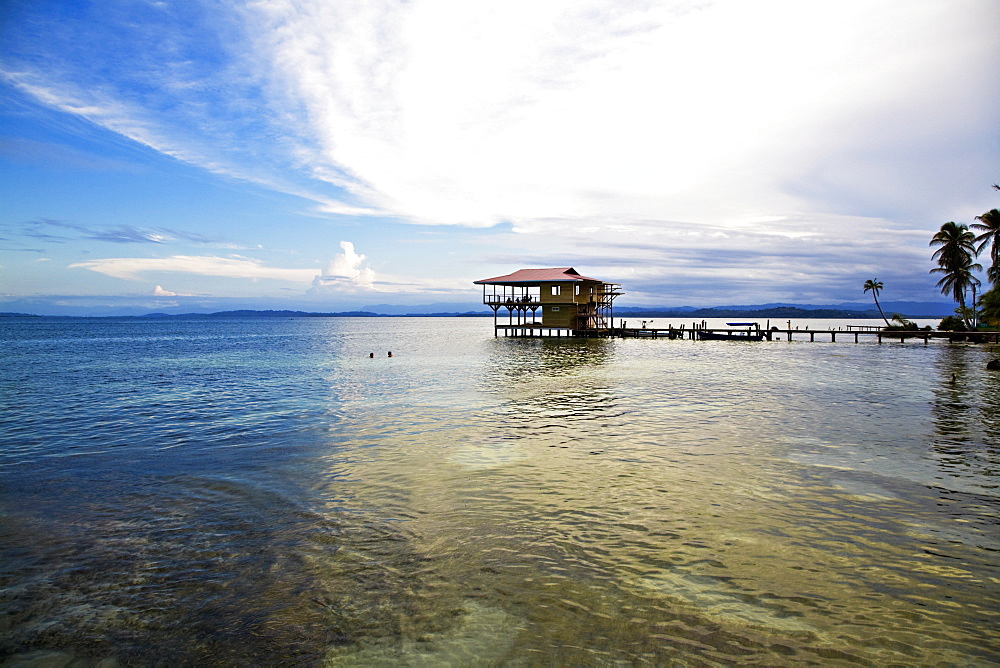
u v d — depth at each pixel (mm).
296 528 8805
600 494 10266
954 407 19125
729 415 17844
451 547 8031
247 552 7953
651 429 15797
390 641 5801
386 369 33875
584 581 7000
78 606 6562
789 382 26016
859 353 44156
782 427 16016
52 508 9805
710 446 13828
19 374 31578
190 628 6105
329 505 9852
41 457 13219
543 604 6473
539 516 9211
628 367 33594
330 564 7547
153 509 9719
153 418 18000
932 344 54969
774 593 6656
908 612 6234
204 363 39031
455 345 59531
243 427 16500
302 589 6895
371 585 6969
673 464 12227
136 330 120938
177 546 8180
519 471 11766
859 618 6117
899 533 8430
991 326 59156
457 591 6801
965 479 11086
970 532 8461
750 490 10453
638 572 7215
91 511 9641
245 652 5668
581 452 13297
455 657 5516
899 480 11031
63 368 35406
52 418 18078
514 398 21609
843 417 17438
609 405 19844
